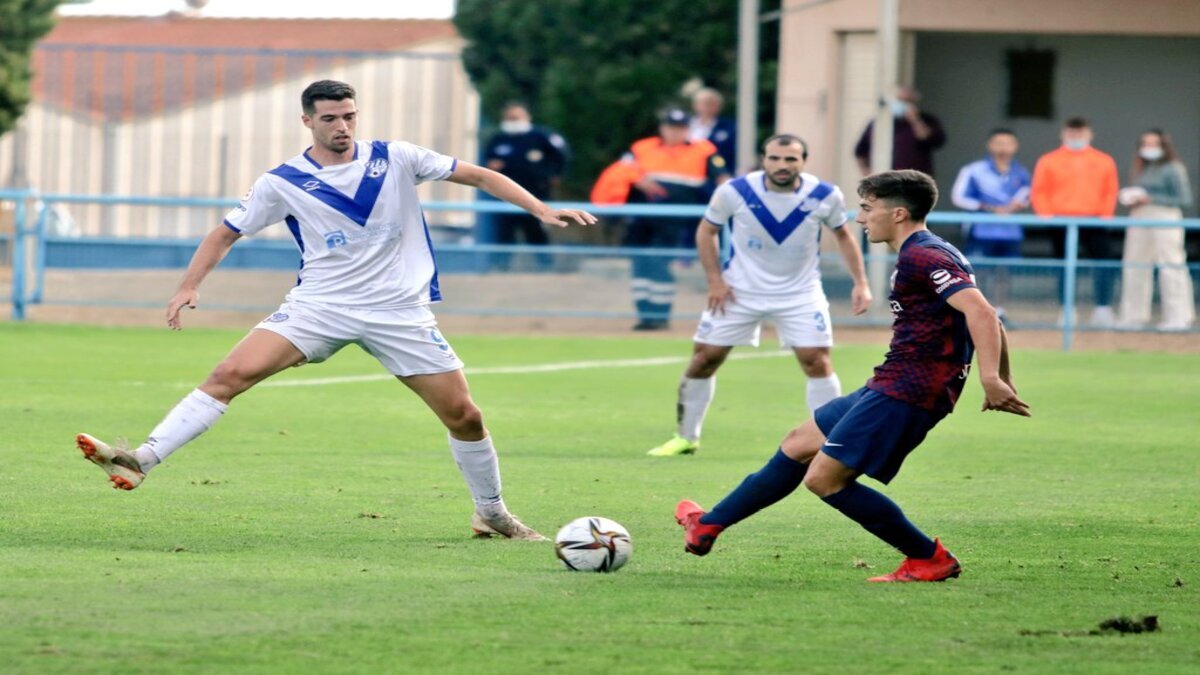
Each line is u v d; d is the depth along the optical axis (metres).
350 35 110.44
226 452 28.42
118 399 35.62
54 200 53.72
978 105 76.12
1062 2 70.25
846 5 69.94
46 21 74.38
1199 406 37.91
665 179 54.12
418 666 13.96
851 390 39.88
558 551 18.69
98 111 100.31
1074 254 51.12
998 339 17.17
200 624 15.24
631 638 15.08
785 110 71.12
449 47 104.81
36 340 48.22
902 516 18.22
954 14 70.06
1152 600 17.41
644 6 78.44
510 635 15.09
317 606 16.16
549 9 79.44
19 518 21.48
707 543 18.72
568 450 30.08
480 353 47.59
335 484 25.20
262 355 20.17
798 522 22.61
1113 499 25.06
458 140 91.50
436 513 22.89
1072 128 53.12
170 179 97.19
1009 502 24.72
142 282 54.47
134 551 19.34
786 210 29.77
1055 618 16.33
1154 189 52.41
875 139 54.47
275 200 20.38
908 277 17.72
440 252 53.94
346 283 20.38
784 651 14.70
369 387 38.91
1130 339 51.19
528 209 20.77
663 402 37.62
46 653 14.07
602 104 78.62
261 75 104.81
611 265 53.41
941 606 16.86
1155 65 74.75
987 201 53.66
